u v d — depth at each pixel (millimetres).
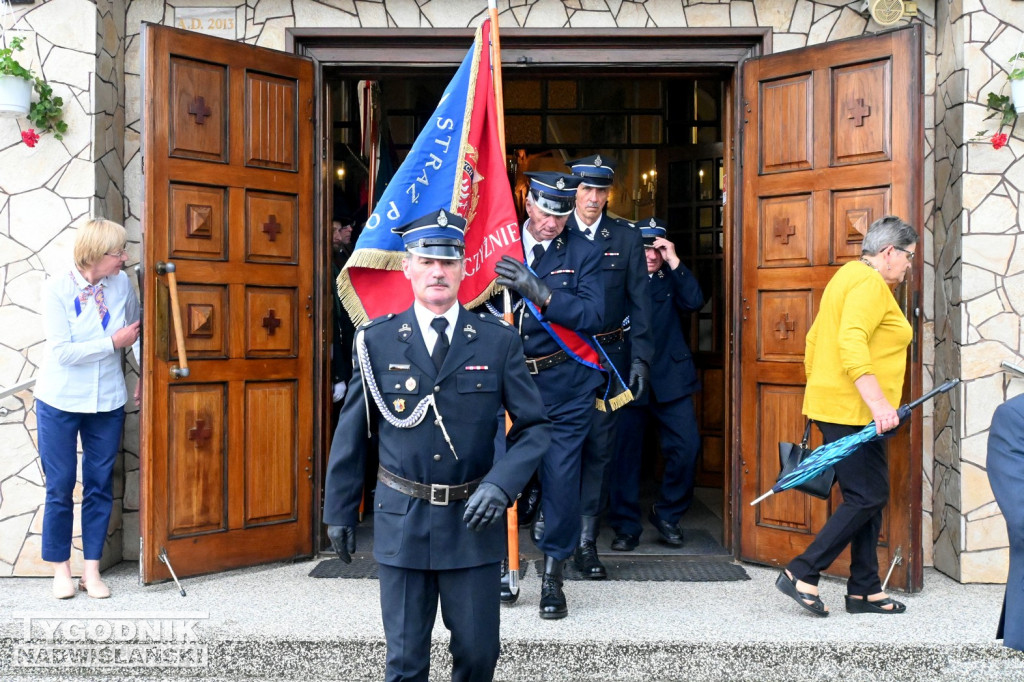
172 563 4238
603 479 4469
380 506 2676
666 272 5145
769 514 4539
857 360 3650
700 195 6891
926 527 4668
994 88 4344
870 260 3816
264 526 4539
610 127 7340
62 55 4418
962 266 4355
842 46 4293
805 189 4414
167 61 4191
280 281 4582
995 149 4324
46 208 4434
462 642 2668
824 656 3527
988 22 4340
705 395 6812
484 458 2711
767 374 4531
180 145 4234
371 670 3551
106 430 4152
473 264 3922
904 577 4191
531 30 4648
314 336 4727
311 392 4711
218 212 4367
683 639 3549
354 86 6492
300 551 4664
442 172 3865
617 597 4102
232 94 4406
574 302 3713
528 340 3867
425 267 2648
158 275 4156
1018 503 2240
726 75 4836
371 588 4211
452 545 2627
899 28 4145
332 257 5188
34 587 4285
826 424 3869
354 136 6500
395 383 2648
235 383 4430
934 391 3646
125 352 4684
